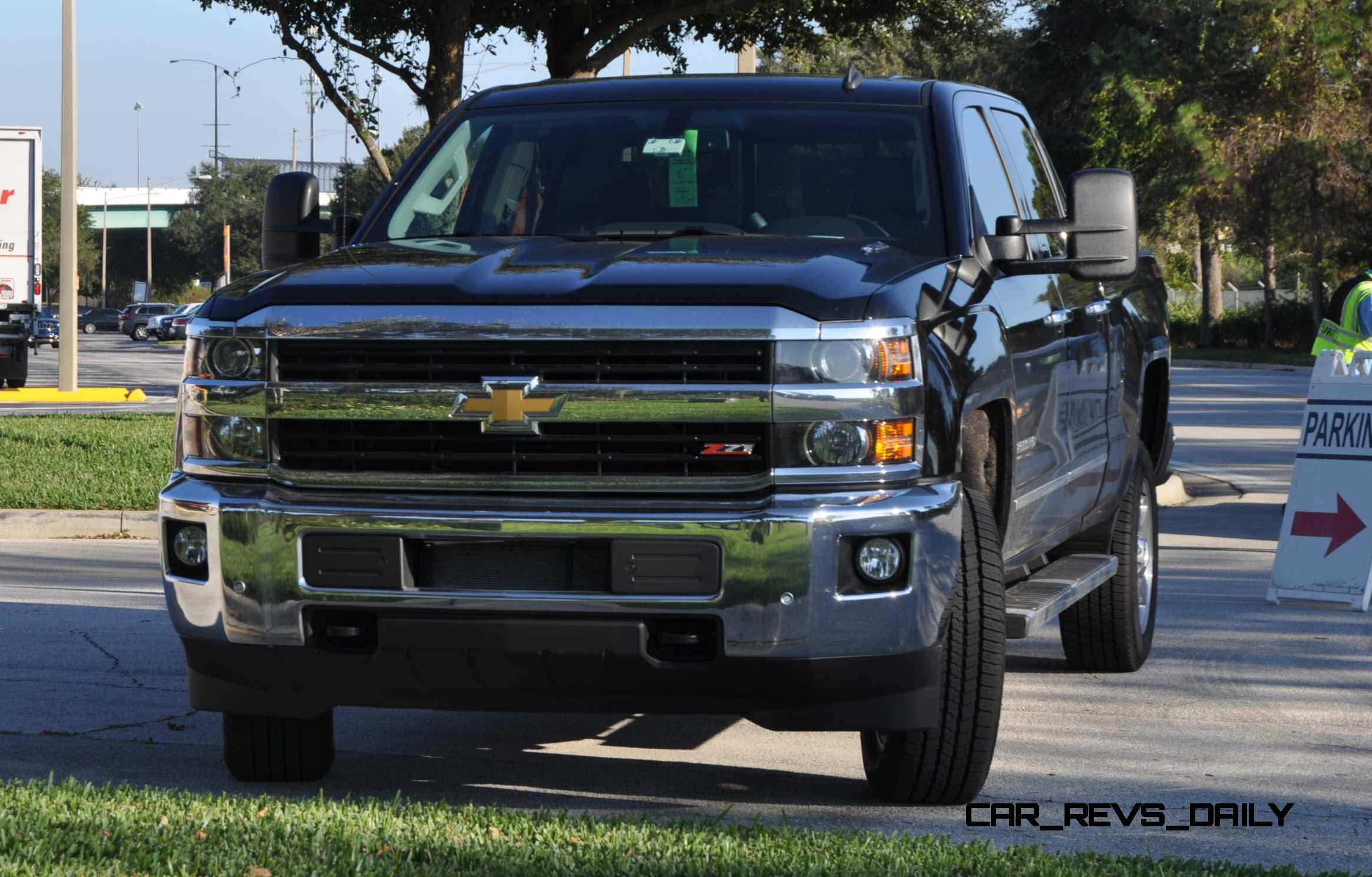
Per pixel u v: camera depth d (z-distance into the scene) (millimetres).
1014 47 70938
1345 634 9562
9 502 14547
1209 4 56719
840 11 21016
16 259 31750
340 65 19125
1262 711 7496
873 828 5484
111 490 15008
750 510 4949
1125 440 8125
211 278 162000
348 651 5211
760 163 6609
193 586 5336
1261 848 5371
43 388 33562
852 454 5004
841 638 4992
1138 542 8531
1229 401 33062
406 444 5191
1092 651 8328
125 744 6734
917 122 6695
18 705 7445
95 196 167000
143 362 53469
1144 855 5074
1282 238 56500
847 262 5434
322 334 5223
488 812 5250
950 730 5512
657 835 4977
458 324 5102
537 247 5859
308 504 5184
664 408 5000
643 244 5867
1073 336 7055
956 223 6301
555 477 5051
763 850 4809
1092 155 67500
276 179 6918
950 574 5160
